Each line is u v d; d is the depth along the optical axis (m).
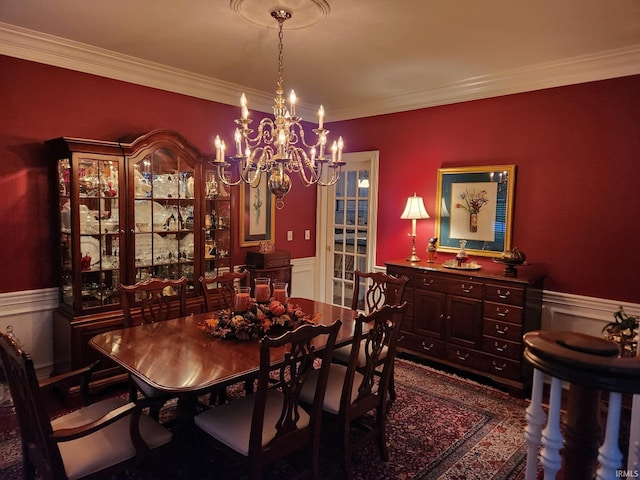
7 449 2.55
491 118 3.99
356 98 4.75
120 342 2.40
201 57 3.52
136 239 3.54
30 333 3.35
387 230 4.86
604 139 3.38
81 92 3.48
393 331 2.43
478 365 3.61
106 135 3.64
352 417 2.30
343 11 2.61
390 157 4.78
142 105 3.85
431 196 4.45
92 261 3.28
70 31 3.03
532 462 1.14
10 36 3.04
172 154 3.75
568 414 1.03
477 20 2.72
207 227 4.11
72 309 3.23
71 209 3.14
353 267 5.30
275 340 1.77
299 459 2.51
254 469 1.87
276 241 5.18
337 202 5.45
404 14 2.64
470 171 4.11
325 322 2.82
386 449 2.53
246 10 2.62
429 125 4.43
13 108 3.16
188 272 3.95
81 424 2.03
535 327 3.58
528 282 3.32
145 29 2.96
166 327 2.69
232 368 2.05
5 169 3.16
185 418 2.17
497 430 2.86
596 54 3.29
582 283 3.53
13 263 3.23
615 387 0.88
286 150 2.69
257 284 2.72
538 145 3.71
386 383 2.46
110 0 2.54
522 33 2.92
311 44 3.17
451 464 2.48
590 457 1.00
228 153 4.53
